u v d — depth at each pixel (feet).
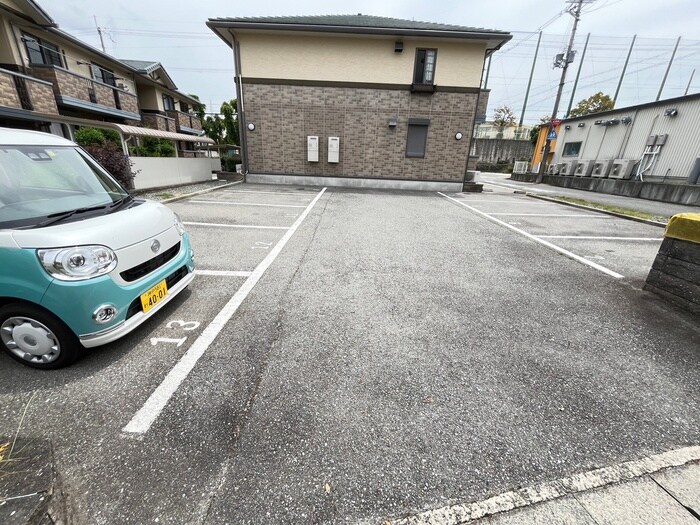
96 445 4.84
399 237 17.08
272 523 3.89
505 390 6.28
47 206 6.77
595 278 12.09
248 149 37.63
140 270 7.11
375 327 8.38
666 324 8.92
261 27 32.24
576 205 28.37
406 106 35.94
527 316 9.21
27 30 30.37
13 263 5.67
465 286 11.14
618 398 6.16
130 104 42.98
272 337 7.77
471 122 36.47
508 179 69.87
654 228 20.51
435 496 4.29
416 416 5.58
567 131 57.26
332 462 4.70
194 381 6.22
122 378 6.24
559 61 51.75
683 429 5.49
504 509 4.14
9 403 5.57
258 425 5.29
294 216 20.99
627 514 4.10
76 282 5.78
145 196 24.82
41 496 3.77
